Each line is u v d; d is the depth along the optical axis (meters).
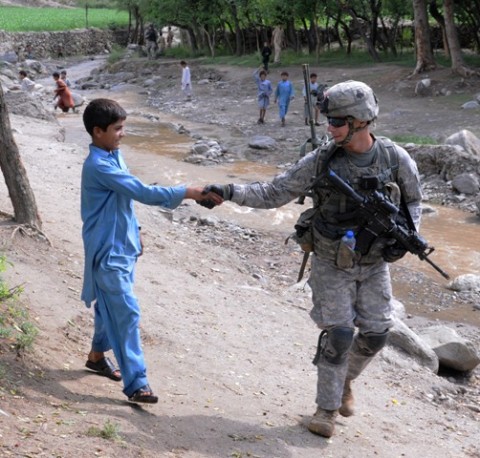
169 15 41.31
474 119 21.89
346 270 4.59
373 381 6.51
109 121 4.55
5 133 7.66
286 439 4.77
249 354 6.46
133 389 4.60
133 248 4.70
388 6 33.66
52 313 6.06
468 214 14.15
